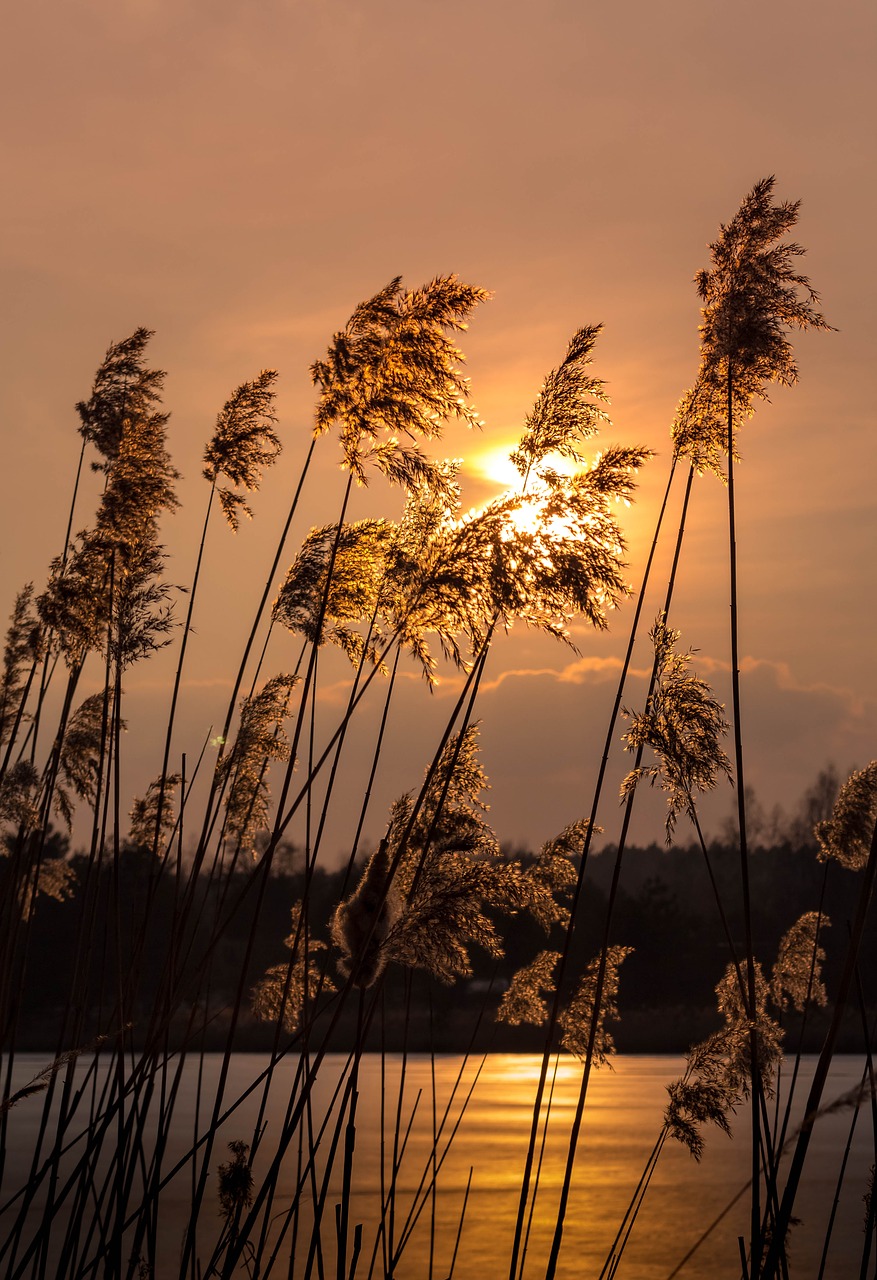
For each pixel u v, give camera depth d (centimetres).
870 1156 2147
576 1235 1588
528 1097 3338
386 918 636
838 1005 455
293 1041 640
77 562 731
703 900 6481
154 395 786
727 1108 639
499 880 632
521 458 662
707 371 673
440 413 683
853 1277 1317
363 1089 2969
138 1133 632
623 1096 3519
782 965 839
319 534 738
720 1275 1353
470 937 623
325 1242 1420
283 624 736
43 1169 617
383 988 648
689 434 679
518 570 632
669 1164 2208
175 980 674
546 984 805
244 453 766
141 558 755
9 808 662
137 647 716
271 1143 2236
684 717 662
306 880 661
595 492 647
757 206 668
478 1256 1427
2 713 738
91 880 741
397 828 719
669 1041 5112
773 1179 540
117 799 682
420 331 679
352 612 729
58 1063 588
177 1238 1392
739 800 582
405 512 731
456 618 665
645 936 5150
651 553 684
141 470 758
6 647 746
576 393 655
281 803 673
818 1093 455
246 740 789
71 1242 614
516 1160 2252
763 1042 646
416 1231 1553
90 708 769
